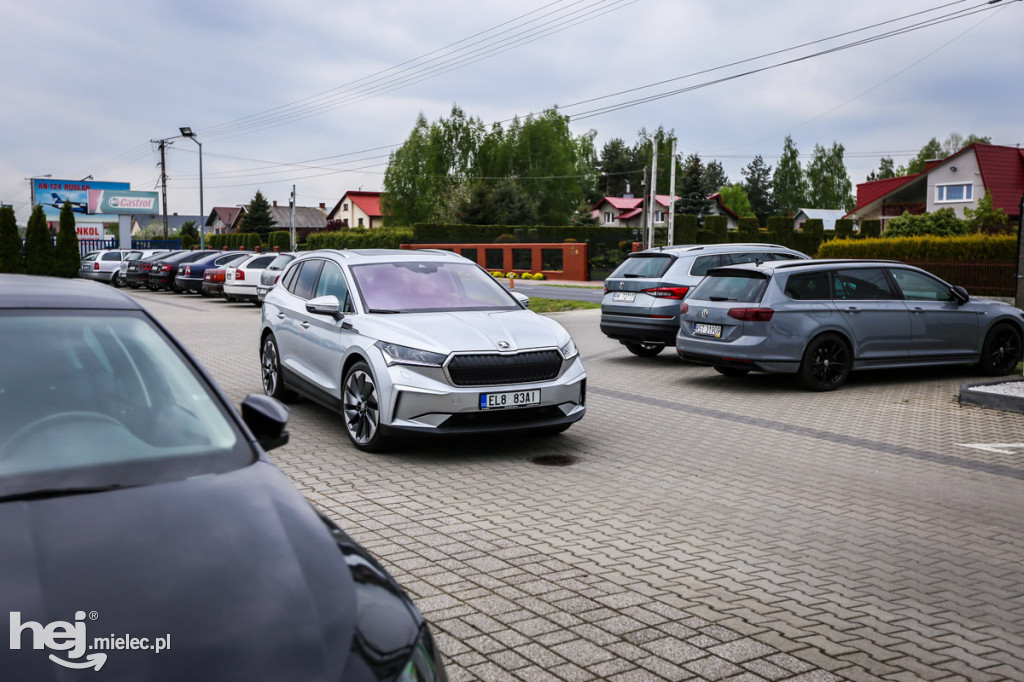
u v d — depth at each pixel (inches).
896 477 251.8
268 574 80.7
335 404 293.0
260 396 120.2
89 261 1472.7
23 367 109.3
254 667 69.6
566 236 2228.1
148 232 3818.9
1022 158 1903.3
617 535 196.4
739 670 132.3
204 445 106.1
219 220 5413.4
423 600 158.1
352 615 78.2
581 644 140.6
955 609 157.1
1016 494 234.7
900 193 2123.5
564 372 271.0
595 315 852.0
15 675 65.4
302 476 244.7
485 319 278.1
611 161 4714.6
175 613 73.8
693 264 482.0
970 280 1066.1
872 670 132.9
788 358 391.9
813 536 197.5
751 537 196.2
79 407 106.5
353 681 70.7
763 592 163.8
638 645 140.5
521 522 205.2
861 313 406.3
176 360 121.2
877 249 1165.1
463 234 2471.7
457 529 199.5
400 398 254.5
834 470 259.1
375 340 266.2
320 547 87.9
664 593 162.6
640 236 2139.5
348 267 306.3
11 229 1343.5
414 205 3331.7
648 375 456.1
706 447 288.0
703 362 412.8
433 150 3307.1
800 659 136.3
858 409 358.6
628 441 296.5
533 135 3326.8
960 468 262.8
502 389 257.6
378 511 212.5
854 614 154.1
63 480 93.9
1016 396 351.6
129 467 98.3
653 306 473.4
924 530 202.8
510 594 161.2
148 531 85.0
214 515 89.4
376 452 273.4
